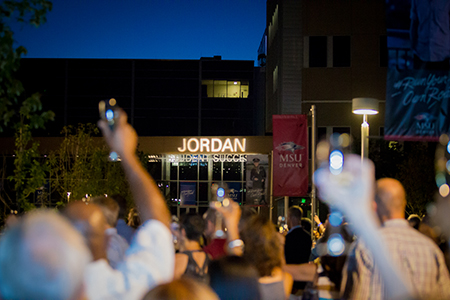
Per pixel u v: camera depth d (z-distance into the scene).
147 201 2.10
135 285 1.84
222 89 49.00
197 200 43.22
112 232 3.67
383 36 31.45
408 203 24.53
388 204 4.06
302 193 18.50
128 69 48.94
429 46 11.90
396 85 12.04
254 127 48.75
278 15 33.84
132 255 1.95
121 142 2.03
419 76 12.02
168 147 35.84
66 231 1.14
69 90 48.38
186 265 4.79
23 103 6.15
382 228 4.04
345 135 30.81
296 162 18.56
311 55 31.69
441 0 11.91
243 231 4.31
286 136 18.64
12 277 1.05
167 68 49.03
